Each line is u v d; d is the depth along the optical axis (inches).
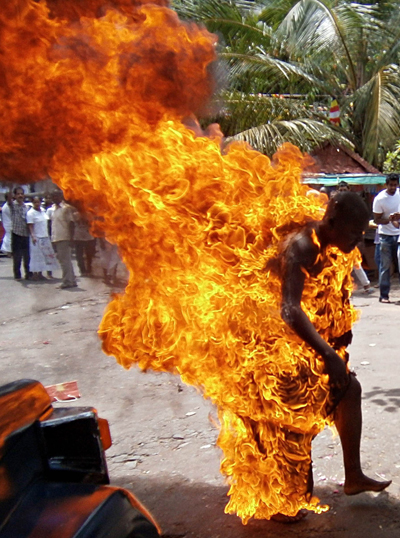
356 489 109.0
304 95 525.0
